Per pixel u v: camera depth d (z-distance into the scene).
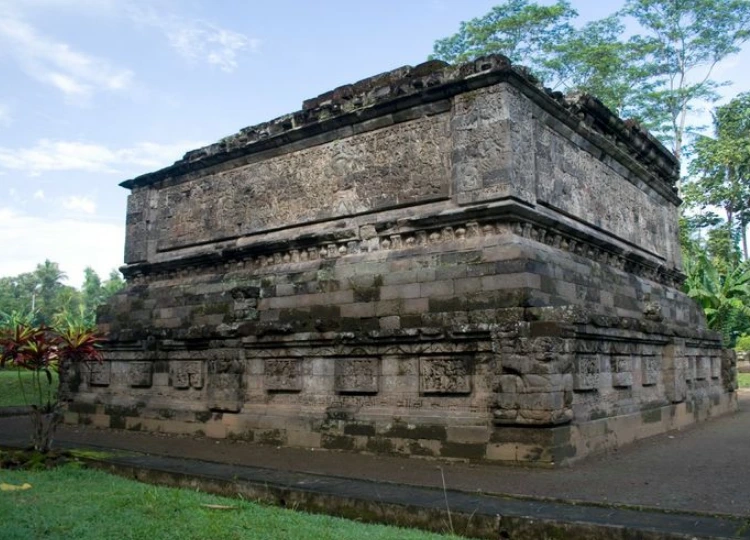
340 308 14.19
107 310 20.05
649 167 20.58
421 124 14.25
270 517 7.43
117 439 15.33
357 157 15.21
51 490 8.95
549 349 10.80
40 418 11.60
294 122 16.38
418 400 12.21
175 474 9.57
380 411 12.61
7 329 11.73
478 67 13.24
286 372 14.24
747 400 27.16
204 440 14.96
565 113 14.87
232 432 14.83
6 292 92.75
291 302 15.15
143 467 10.07
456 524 7.08
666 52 41.25
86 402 18.59
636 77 40.72
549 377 10.70
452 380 11.82
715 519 6.62
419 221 13.56
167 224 19.73
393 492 8.09
